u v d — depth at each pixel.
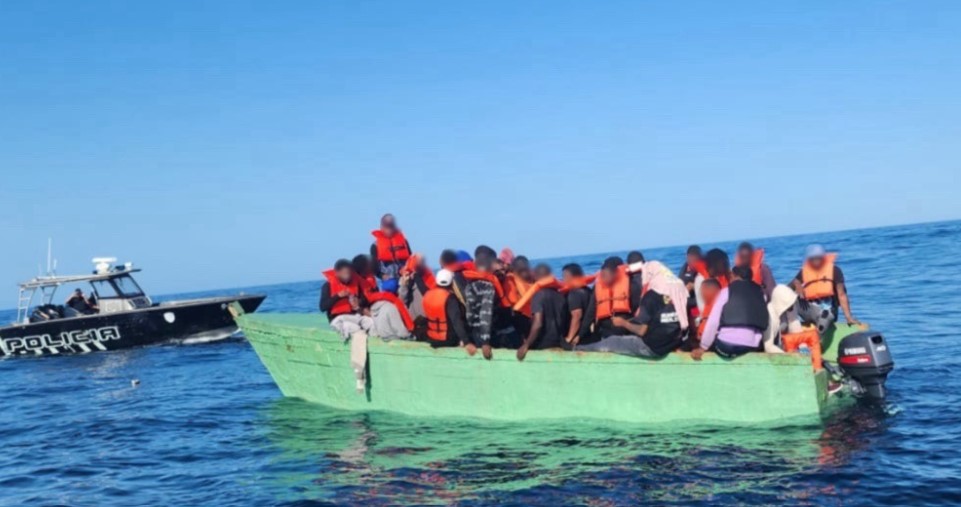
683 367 8.16
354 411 10.23
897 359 11.53
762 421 7.97
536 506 6.31
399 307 9.77
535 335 8.62
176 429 10.46
